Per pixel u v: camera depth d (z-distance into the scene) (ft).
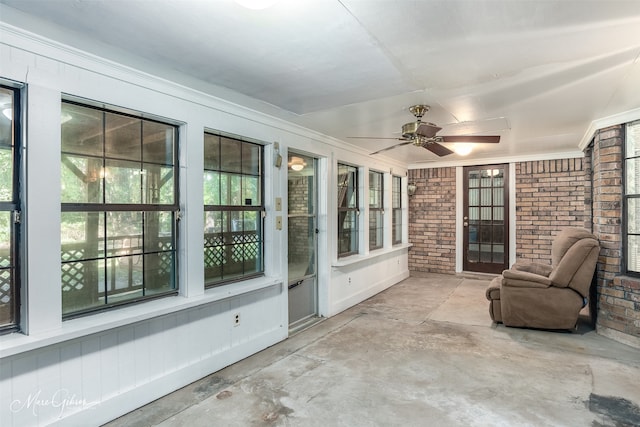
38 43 5.88
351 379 8.66
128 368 7.34
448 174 21.83
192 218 8.57
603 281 11.48
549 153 18.62
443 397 7.80
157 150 8.14
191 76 7.56
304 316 13.32
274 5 4.85
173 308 7.80
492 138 10.19
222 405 7.57
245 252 10.51
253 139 10.34
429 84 8.05
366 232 16.74
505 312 12.30
